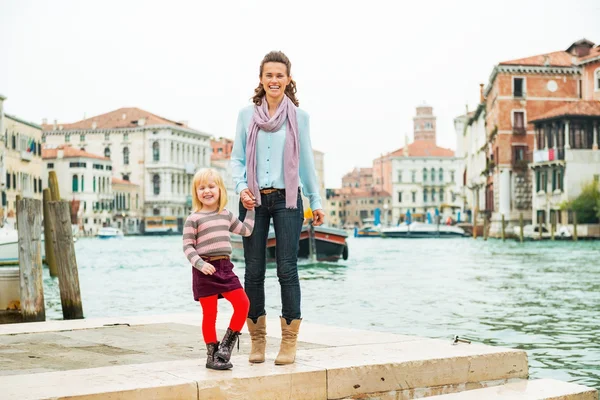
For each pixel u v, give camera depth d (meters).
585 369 10.25
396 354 6.30
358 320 15.33
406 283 24.56
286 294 5.93
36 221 13.71
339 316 15.99
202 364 5.88
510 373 6.48
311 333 7.67
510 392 5.95
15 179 84.06
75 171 112.50
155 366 5.80
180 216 131.62
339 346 6.76
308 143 6.19
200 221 5.79
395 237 85.31
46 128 135.38
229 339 5.71
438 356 6.21
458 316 15.90
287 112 6.09
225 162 143.62
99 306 18.86
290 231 5.96
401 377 5.97
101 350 6.92
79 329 8.43
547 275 27.64
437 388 6.13
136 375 5.43
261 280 6.03
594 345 12.16
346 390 5.75
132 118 132.25
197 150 138.38
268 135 6.04
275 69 6.07
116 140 130.75
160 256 48.66
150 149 129.00
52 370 5.90
